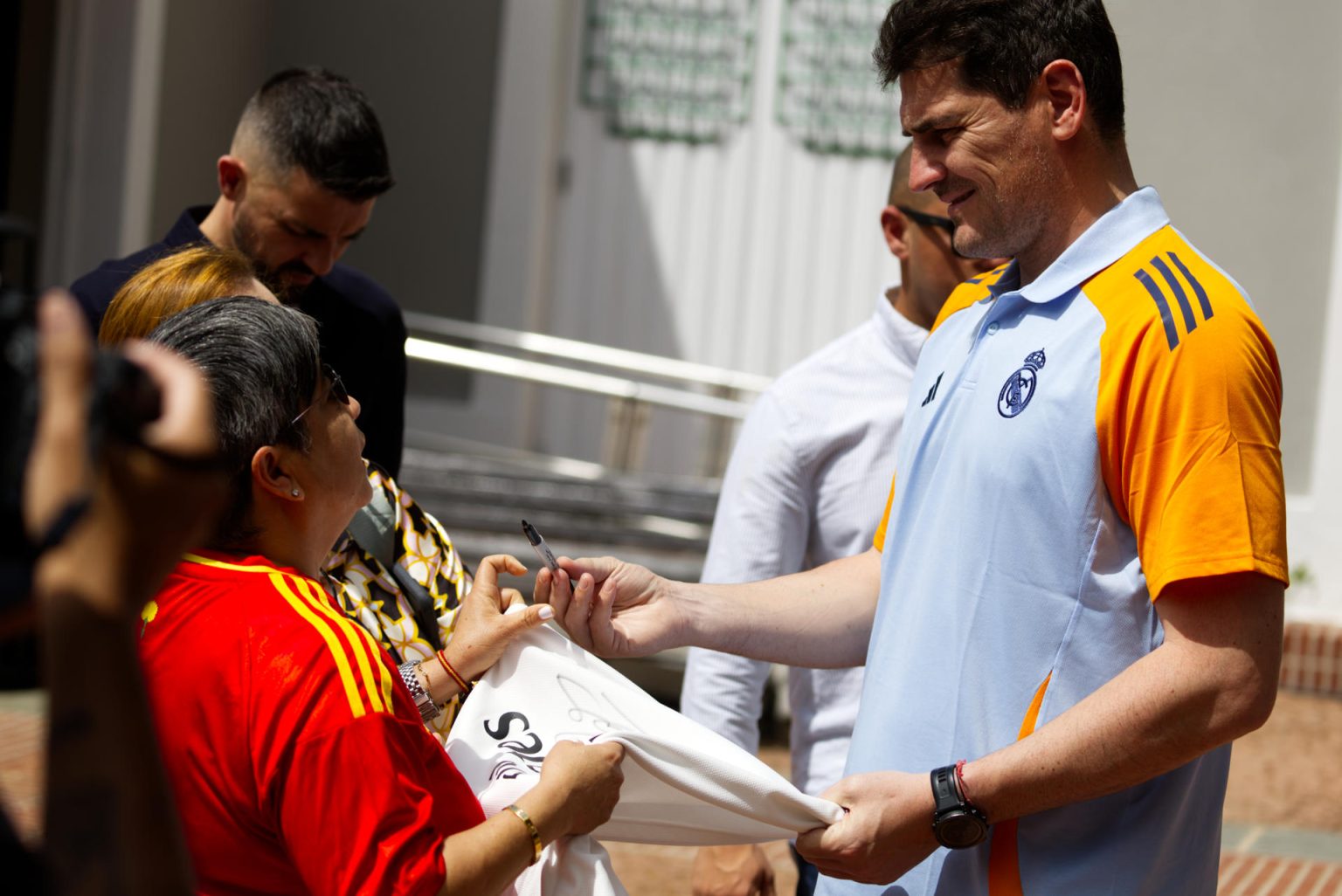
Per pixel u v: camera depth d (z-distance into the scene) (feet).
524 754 6.64
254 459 5.69
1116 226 6.22
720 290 32.86
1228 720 5.67
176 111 29.37
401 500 7.64
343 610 7.04
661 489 24.38
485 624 7.01
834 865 6.26
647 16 32.71
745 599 7.54
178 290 7.20
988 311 6.62
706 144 32.76
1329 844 17.06
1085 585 6.03
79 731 2.81
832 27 32.32
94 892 2.78
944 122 6.35
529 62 32.19
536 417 32.91
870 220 32.50
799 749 9.32
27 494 2.72
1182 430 5.71
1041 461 6.07
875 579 7.72
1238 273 27.20
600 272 33.06
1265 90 26.96
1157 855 6.11
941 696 6.36
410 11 32.60
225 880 5.45
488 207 32.40
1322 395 26.76
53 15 27.78
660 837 6.84
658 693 20.93
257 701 5.26
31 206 28.22
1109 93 6.33
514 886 6.15
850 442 9.09
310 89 9.60
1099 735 5.75
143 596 2.95
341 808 5.15
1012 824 6.22
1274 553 5.68
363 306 10.48
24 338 2.75
